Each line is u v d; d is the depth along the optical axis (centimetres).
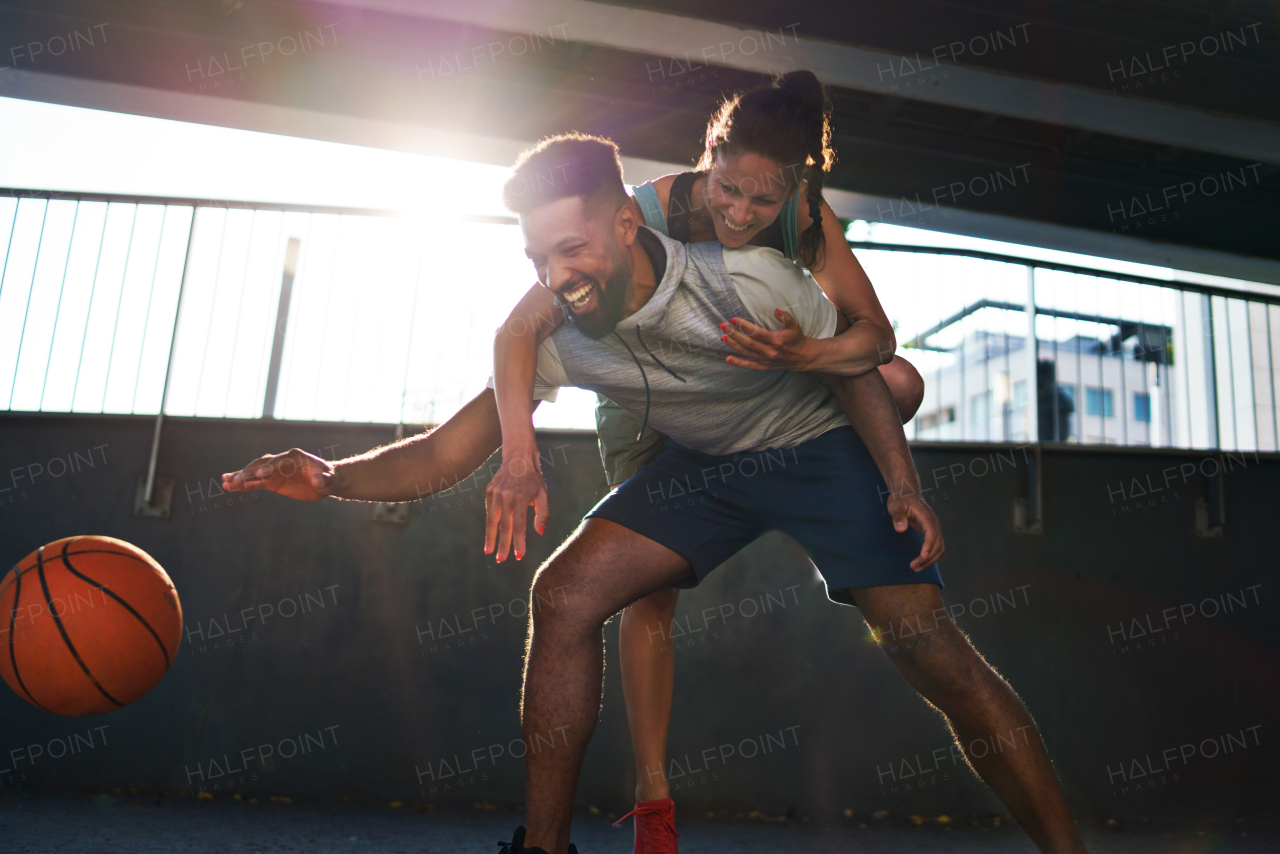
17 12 416
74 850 223
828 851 270
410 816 316
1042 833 118
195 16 433
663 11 400
